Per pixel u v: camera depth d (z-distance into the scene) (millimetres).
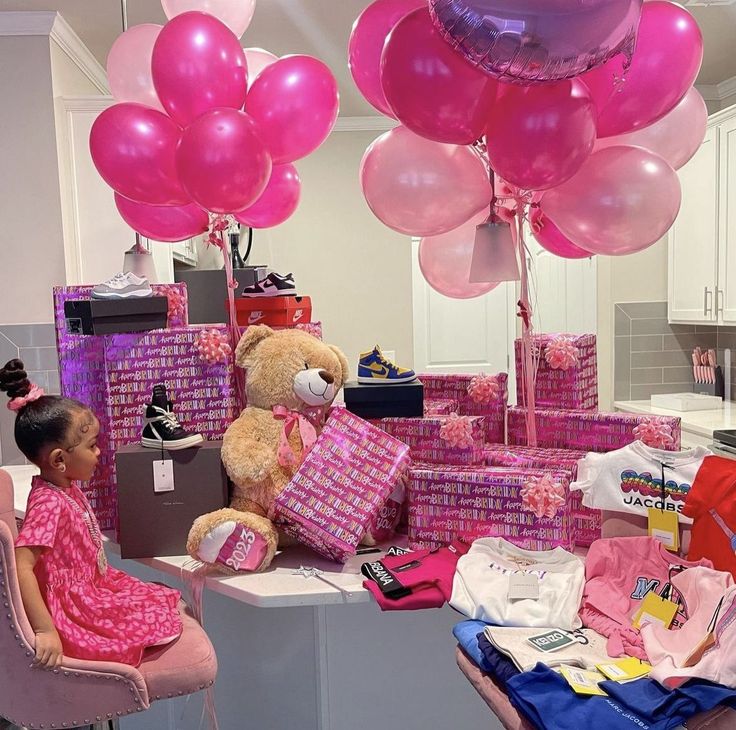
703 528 1517
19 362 1734
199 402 1919
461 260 2018
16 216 3012
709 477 1530
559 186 1616
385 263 4445
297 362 1850
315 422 1922
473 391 2092
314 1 2846
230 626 2027
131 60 2021
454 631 1482
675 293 3936
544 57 1121
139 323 1877
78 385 1938
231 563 1668
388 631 1926
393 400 1929
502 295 4977
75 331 1899
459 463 1873
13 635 1403
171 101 1738
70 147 3088
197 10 1921
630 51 1198
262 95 1790
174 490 1778
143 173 1777
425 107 1318
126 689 1454
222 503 1791
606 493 1640
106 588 1666
